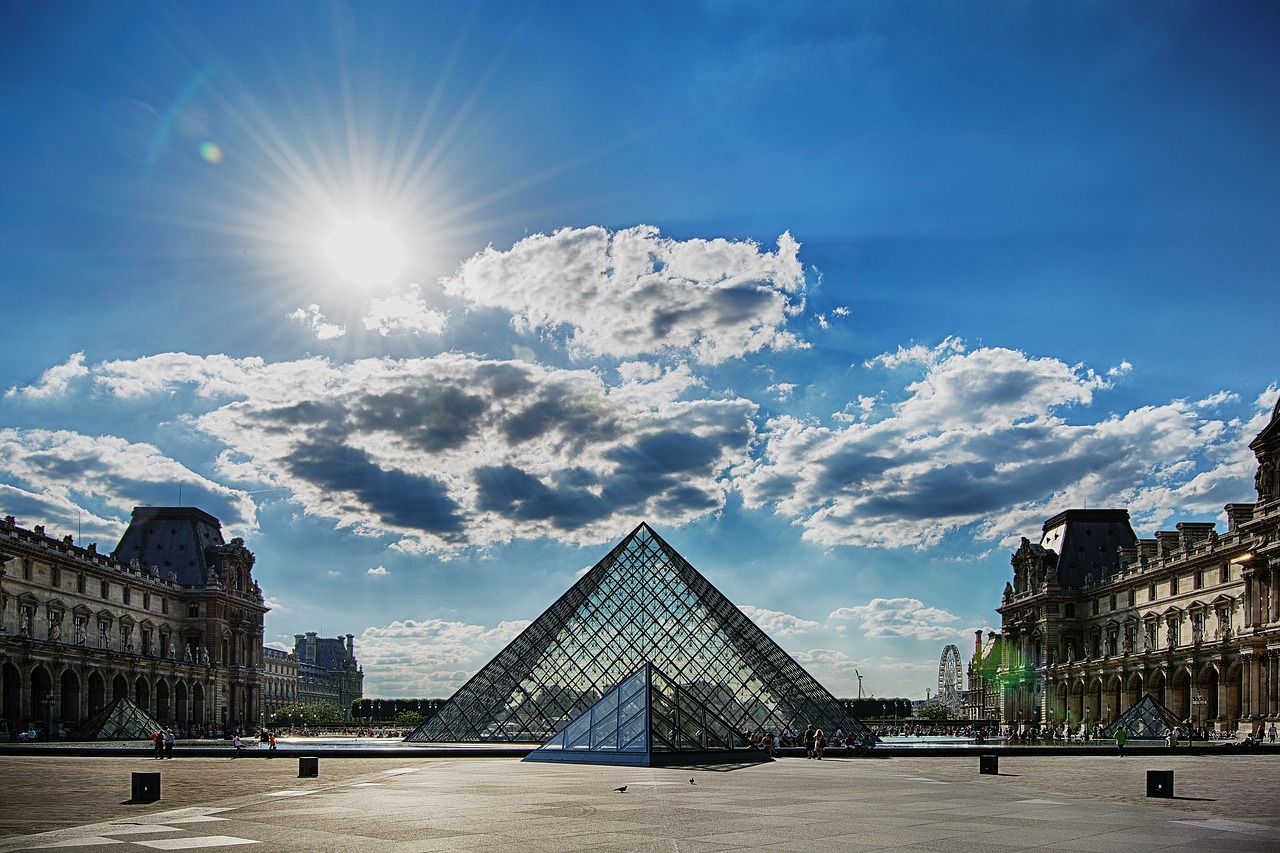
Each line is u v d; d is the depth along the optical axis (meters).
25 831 30.92
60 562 153.00
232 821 33.25
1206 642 139.88
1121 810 37.62
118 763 75.62
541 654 105.12
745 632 107.00
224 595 196.62
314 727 198.38
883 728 189.38
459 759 78.38
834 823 32.47
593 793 43.47
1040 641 195.88
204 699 191.25
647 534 113.56
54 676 146.88
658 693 71.25
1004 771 65.25
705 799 40.66
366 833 30.03
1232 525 140.38
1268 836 30.22
